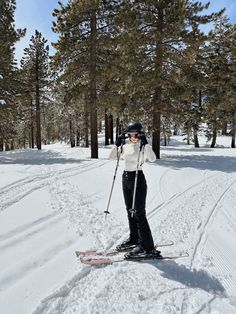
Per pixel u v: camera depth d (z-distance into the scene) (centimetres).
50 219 593
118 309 320
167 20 1557
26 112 3928
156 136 1786
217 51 2684
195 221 653
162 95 1728
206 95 2669
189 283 383
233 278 405
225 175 1308
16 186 836
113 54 1753
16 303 320
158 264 430
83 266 405
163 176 1177
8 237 492
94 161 1483
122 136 485
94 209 688
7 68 1956
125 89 1636
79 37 1741
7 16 1900
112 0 1702
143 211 454
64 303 327
